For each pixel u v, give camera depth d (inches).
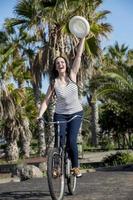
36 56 997.2
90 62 955.3
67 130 270.5
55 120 268.8
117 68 877.2
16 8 986.1
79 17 268.1
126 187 320.5
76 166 276.1
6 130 1417.3
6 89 1259.8
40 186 339.6
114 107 1213.1
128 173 424.8
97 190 309.0
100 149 1921.8
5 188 338.3
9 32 1163.3
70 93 268.4
